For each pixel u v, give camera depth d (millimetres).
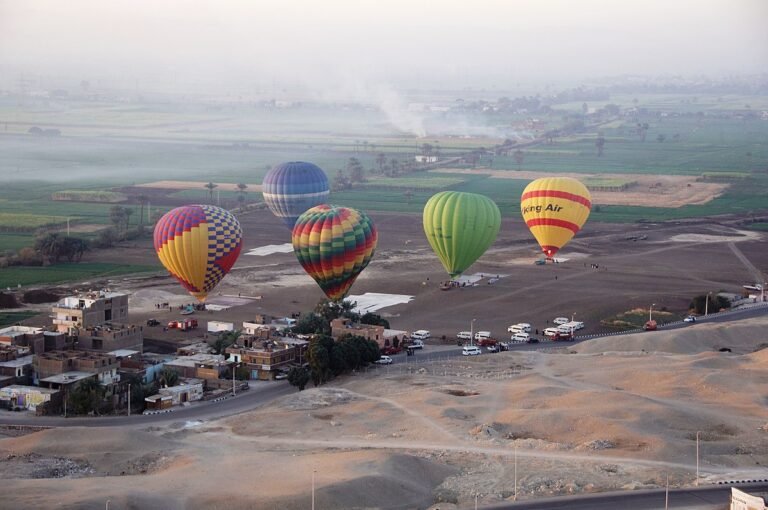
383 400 150500
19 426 141750
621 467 118750
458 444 129000
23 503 103625
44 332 171875
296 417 141750
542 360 175750
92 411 148750
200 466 119688
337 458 120375
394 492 110188
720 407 143250
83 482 112625
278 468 117375
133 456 125875
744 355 176000
